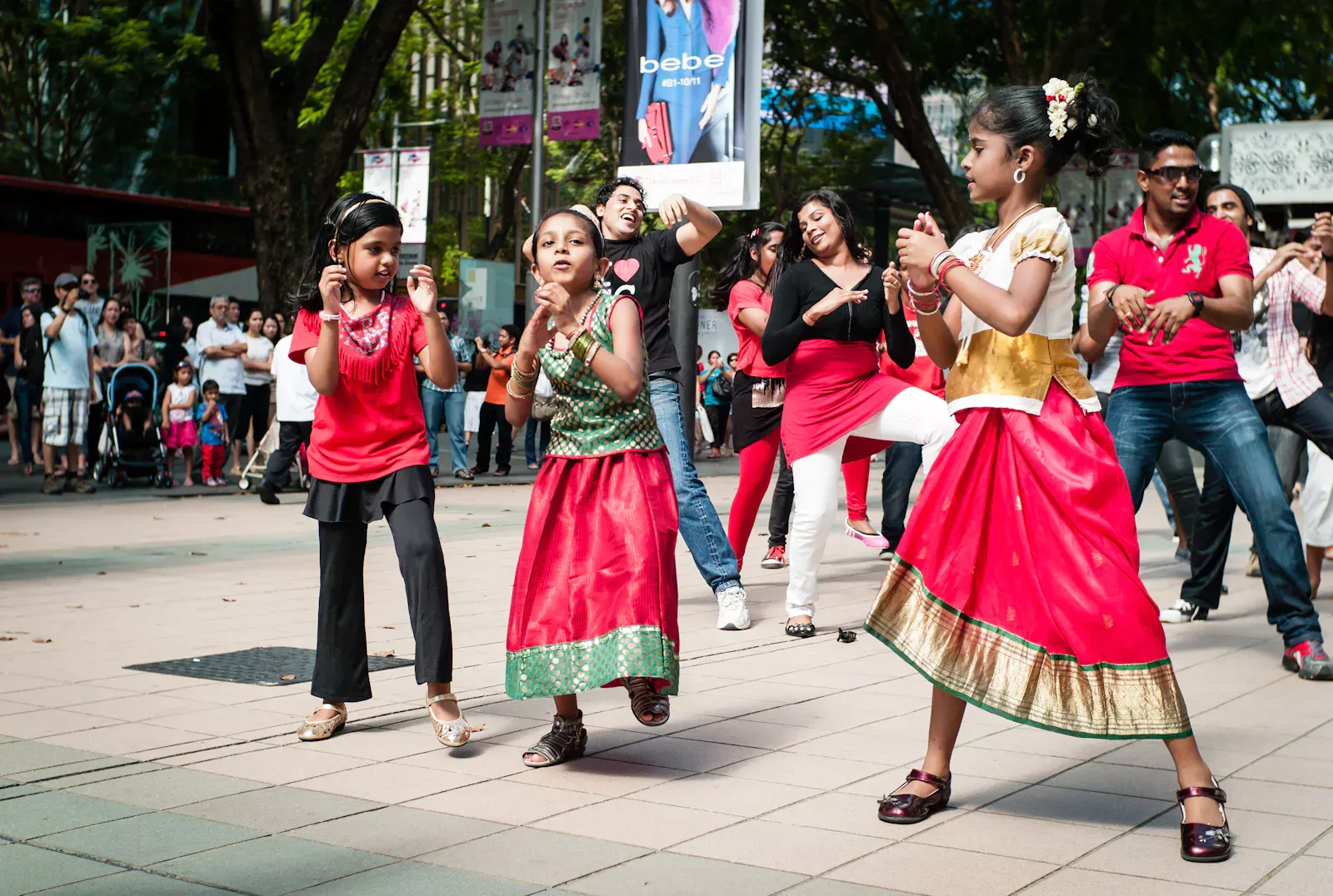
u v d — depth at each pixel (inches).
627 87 446.6
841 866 131.5
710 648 248.5
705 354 978.7
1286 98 1087.6
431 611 175.9
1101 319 173.9
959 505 146.2
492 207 1638.8
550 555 167.8
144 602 297.9
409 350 179.5
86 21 1042.1
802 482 261.3
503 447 743.7
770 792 157.8
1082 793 157.6
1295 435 308.3
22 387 658.2
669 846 137.8
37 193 906.1
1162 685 138.6
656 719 168.9
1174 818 147.8
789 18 1028.5
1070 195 772.0
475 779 163.3
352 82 796.6
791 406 263.4
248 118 783.7
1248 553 400.8
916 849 137.1
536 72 771.4
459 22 1370.6
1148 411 236.2
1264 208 522.6
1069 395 145.0
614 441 166.7
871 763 170.4
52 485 576.7
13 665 227.5
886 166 1529.3
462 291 871.1
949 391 151.6
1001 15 959.6
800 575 262.2
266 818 146.3
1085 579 139.9
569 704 173.5
